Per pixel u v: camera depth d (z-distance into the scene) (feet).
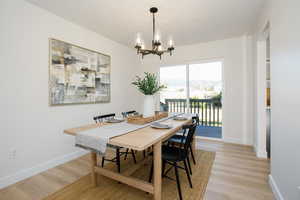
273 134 5.45
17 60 6.07
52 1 6.37
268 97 8.52
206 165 7.39
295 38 3.77
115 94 11.36
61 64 7.63
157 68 13.55
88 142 4.50
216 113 12.84
